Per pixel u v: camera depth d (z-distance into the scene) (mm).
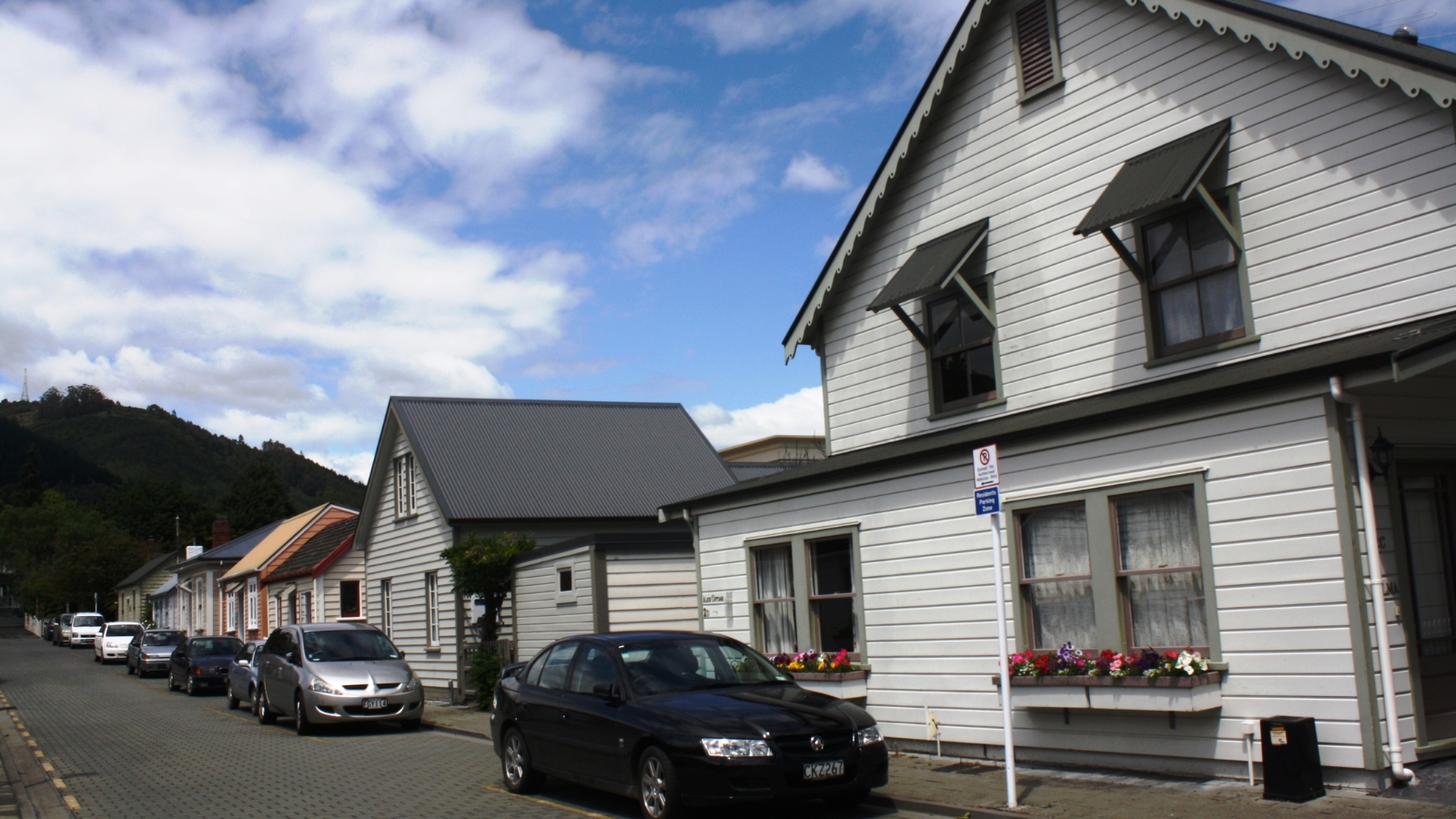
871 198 15484
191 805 11242
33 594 84188
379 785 12234
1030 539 11297
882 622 12812
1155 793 9141
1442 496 9562
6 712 23141
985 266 14133
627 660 10500
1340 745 8648
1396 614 8781
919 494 12406
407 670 18500
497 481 25047
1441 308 9820
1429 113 10008
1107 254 12680
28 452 145375
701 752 8961
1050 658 10570
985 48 14359
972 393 14297
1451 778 8500
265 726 19453
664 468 27141
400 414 26734
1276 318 11008
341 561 33656
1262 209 11211
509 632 22000
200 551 62562
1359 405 8852
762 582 14758
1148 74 12391
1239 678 9336
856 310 16047
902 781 10625
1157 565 10109
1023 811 8828
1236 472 9430
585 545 18891
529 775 11273
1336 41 10359
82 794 12055
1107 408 10344
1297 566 8984
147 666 35656
